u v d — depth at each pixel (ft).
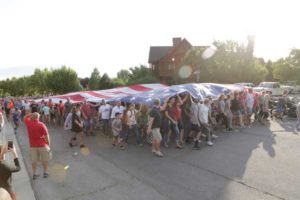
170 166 29.35
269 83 105.81
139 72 157.07
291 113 56.75
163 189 23.48
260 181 23.85
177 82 118.42
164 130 37.24
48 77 206.69
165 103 37.96
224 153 32.83
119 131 39.45
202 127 36.78
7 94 233.35
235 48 114.01
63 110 64.39
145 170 28.63
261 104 50.31
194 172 27.07
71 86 204.85
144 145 40.04
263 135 41.01
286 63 139.74
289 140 37.17
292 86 130.00
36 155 27.27
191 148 36.17
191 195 22.02
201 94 46.01
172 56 153.79
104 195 23.04
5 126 68.85
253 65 111.65
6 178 14.30
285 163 27.96
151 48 180.65
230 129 45.47
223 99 45.37
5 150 18.35
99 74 206.59
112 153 36.40
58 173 29.17
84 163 32.42
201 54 111.34
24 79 257.14
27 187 25.46
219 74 108.99
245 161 29.37
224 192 22.17
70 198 22.82
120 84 161.58
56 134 53.78
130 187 24.38
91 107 57.36
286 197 20.68
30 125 26.89
